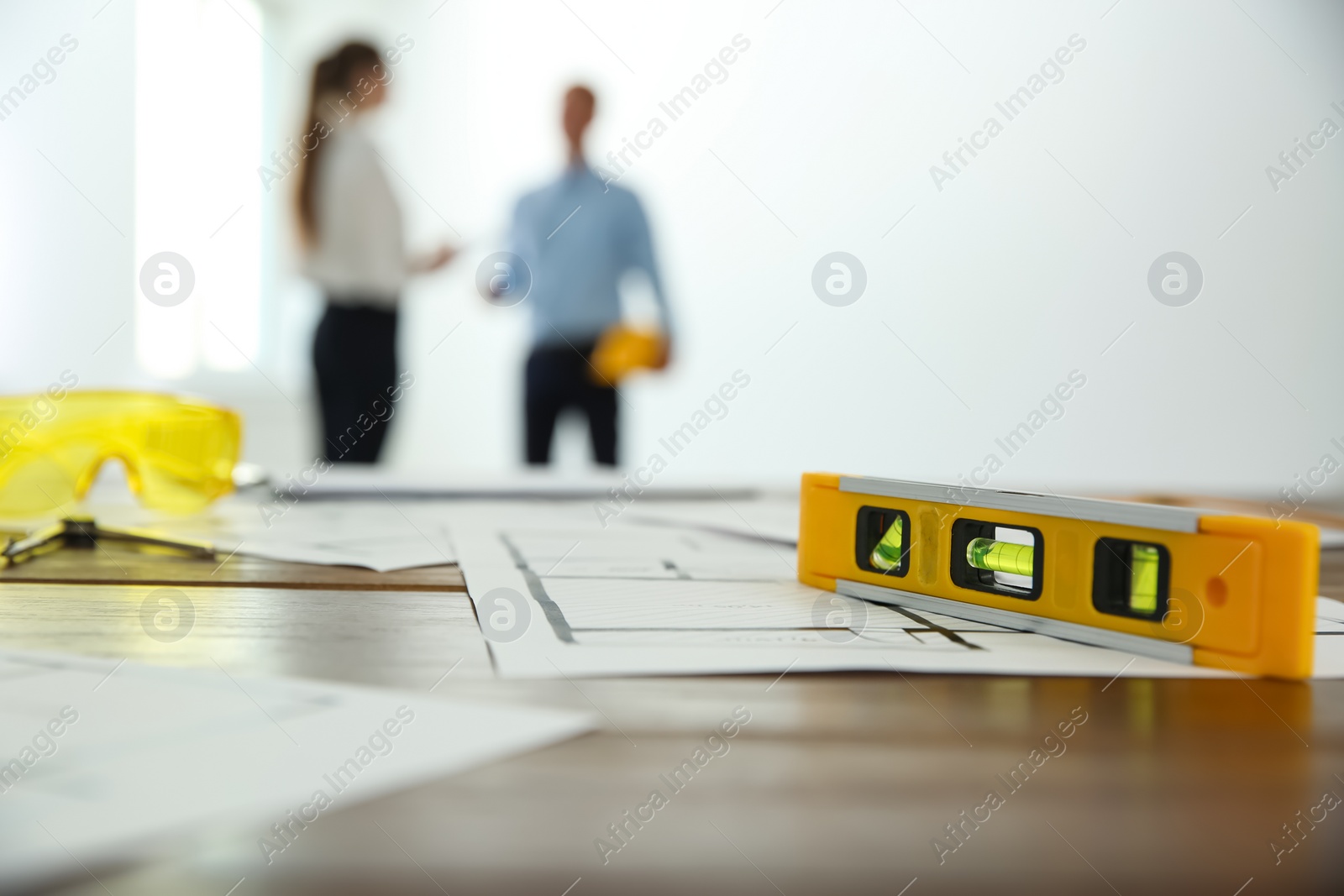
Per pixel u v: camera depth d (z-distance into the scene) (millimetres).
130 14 3090
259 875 169
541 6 4223
